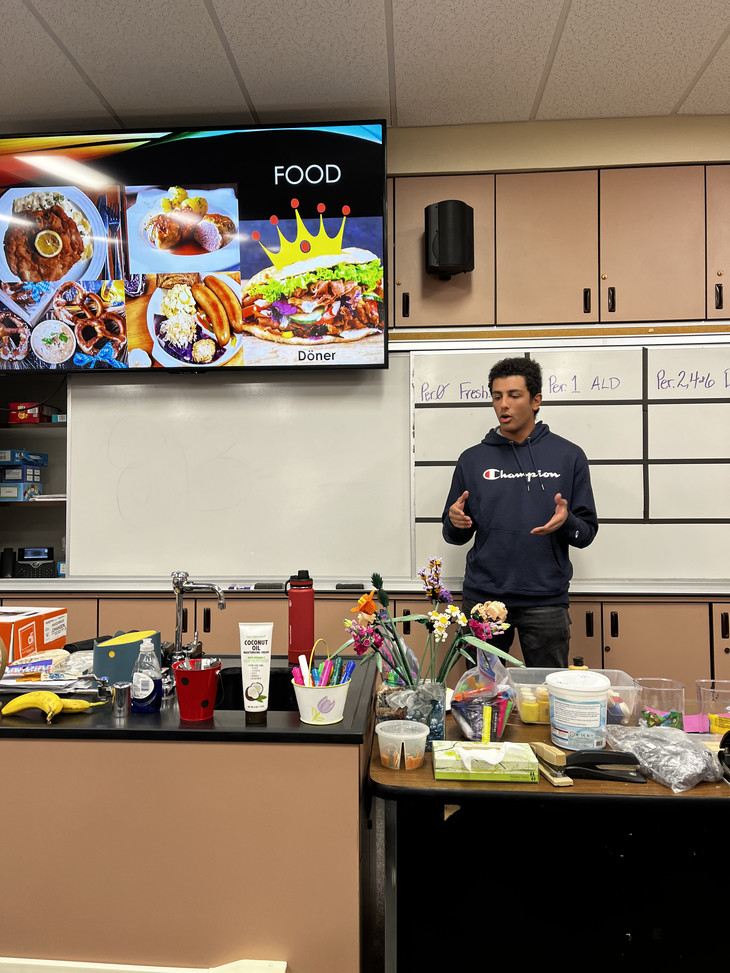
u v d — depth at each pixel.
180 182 2.87
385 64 2.61
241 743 1.21
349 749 1.19
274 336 2.88
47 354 2.96
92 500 3.13
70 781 1.23
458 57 2.57
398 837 1.21
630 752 1.24
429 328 3.07
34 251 2.93
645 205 3.00
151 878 1.21
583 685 1.33
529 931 1.20
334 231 2.84
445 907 1.21
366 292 2.84
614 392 3.00
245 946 1.20
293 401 3.10
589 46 2.50
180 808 1.21
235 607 3.00
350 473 3.08
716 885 1.18
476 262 3.05
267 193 2.85
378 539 3.07
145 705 1.32
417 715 1.36
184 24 2.38
